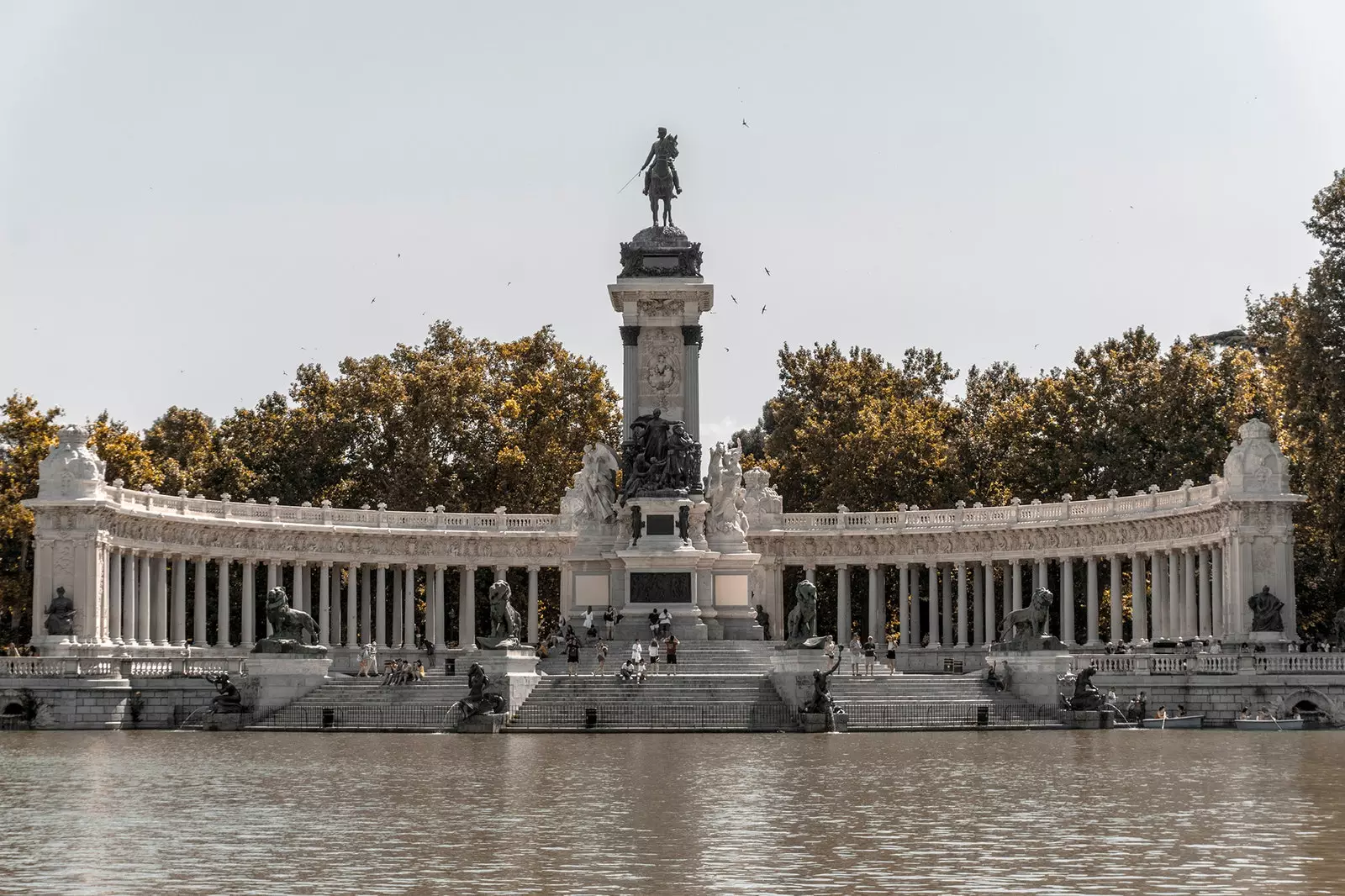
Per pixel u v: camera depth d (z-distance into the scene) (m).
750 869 44.66
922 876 43.50
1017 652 109.00
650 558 129.25
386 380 174.00
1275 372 147.62
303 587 149.88
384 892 41.59
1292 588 126.75
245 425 180.12
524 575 174.50
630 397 134.88
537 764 74.88
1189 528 135.50
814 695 102.38
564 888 42.06
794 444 191.88
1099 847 47.97
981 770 71.38
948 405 193.88
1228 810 56.06
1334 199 130.75
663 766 73.81
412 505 171.38
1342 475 131.00
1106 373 164.88
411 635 154.38
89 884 42.81
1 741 94.06
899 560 156.00
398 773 70.50
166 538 137.88
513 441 175.50
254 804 58.91
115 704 108.69
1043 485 166.62
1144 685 110.06
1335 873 43.50
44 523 128.25
